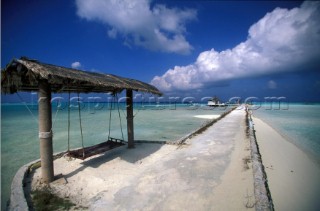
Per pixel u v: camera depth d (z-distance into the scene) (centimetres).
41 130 546
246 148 882
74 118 3167
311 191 588
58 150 1175
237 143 987
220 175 579
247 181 534
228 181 537
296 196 559
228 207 412
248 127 1526
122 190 505
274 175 710
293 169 772
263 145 1168
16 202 451
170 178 564
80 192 519
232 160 715
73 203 465
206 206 418
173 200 446
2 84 564
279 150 1062
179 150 873
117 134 1683
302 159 905
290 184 636
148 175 591
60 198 488
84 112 4806
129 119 934
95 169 672
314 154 994
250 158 732
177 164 681
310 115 3356
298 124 2134
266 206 400
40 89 531
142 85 957
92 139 1491
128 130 938
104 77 758
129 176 611
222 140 1062
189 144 977
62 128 2036
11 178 754
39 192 509
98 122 2578
